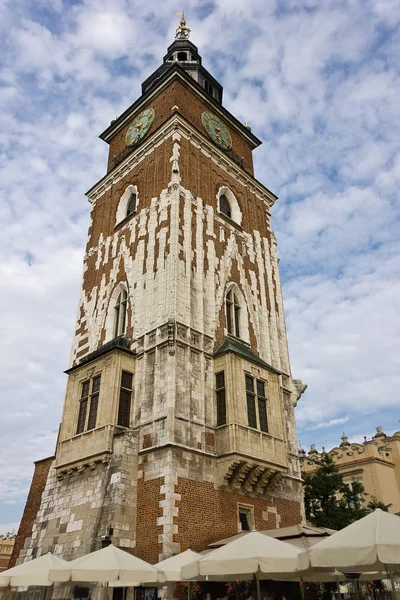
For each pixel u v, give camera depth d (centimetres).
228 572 1496
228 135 4441
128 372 2853
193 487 2419
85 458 2620
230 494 2588
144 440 2573
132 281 3322
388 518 1332
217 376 2861
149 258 3262
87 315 3603
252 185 4272
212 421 2702
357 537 1291
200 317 3012
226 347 2905
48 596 2370
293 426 3325
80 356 3422
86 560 1686
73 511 2572
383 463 5672
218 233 3569
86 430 2756
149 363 2822
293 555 1523
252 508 2667
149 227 3425
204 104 4331
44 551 2589
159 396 2639
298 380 3641
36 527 2761
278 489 2942
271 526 2730
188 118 4044
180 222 3262
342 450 5978
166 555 2148
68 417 2908
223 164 4031
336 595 2380
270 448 2745
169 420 2503
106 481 2477
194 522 2336
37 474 3034
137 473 2498
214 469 2567
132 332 3072
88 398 2869
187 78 4172
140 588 2178
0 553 5631
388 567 1617
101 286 3612
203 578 1827
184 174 3525
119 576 1628
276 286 3941
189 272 3114
